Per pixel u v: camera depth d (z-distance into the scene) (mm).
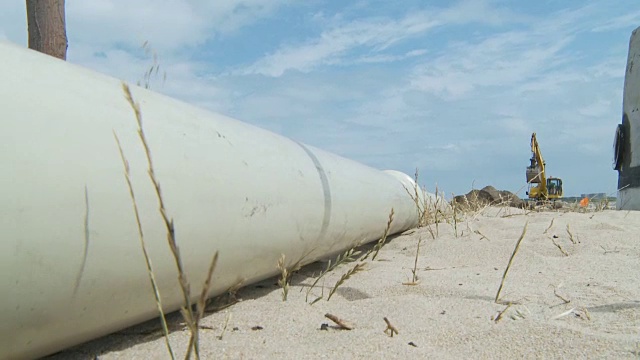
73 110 1548
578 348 1785
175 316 2227
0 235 1301
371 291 2785
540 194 12906
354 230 3604
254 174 2299
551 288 2711
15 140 1355
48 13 3924
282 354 1773
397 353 1772
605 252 3709
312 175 2936
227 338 1968
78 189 1476
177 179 1818
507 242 4051
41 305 1429
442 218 5957
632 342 1812
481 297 2551
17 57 1530
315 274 3322
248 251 2273
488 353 1798
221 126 2307
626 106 8289
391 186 4684
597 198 7410
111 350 1844
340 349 1819
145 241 1680
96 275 1549
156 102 1992
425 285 2805
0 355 1423
